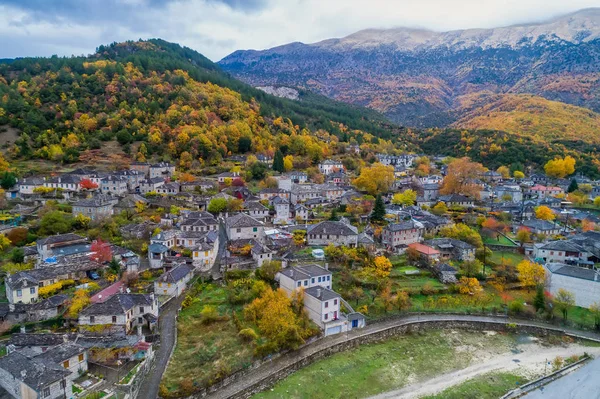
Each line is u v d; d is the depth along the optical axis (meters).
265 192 189.25
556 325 103.19
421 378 83.19
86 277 104.50
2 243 118.38
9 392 63.59
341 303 104.12
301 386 77.94
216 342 85.00
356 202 179.88
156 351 80.25
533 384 81.25
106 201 154.62
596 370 86.94
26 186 173.50
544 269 118.12
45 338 75.25
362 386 79.62
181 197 180.88
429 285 114.50
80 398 63.62
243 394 73.00
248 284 106.56
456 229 145.00
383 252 131.62
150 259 114.50
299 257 122.62
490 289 116.69
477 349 94.94
